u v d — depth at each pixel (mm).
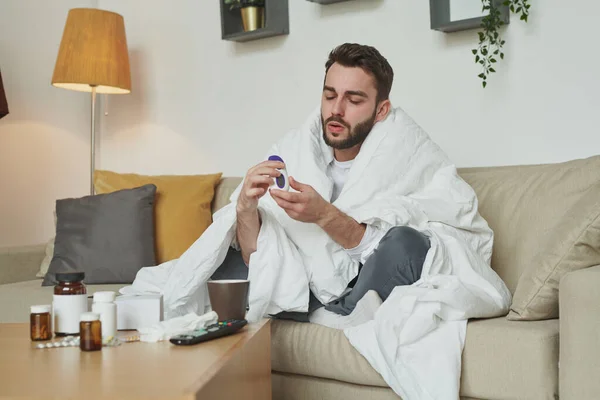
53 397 897
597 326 1376
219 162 3316
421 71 2734
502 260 2066
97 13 3082
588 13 2385
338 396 1736
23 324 1544
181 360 1107
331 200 2154
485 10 2576
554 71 2451
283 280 1799
